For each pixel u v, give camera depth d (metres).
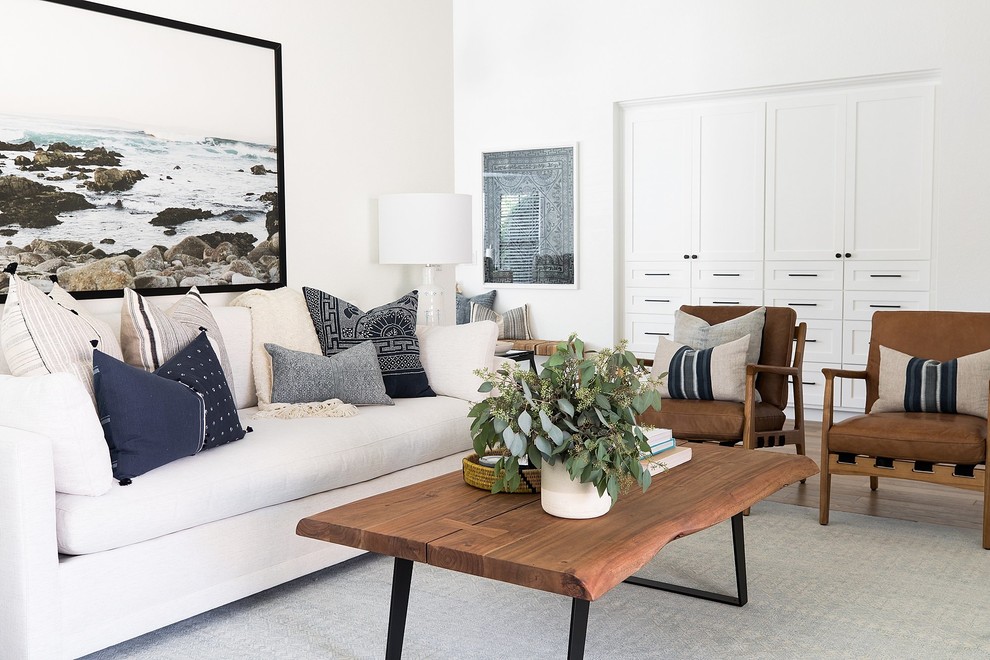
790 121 5.94
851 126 5.75
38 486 2.13
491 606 2.70
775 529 3.48
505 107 6.96
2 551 2.15
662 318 6.54
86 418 2.29
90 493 2.29
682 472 2.57
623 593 2.79
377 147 4.53
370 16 4.46
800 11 5.73
